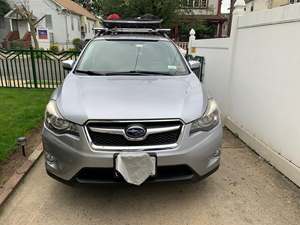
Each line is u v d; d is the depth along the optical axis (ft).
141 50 12.98
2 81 28.48
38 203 9.64
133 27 16.22
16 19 98.99
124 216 9.02
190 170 8.77
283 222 8.79
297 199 9.92
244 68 15.07
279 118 11.88
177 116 8.52
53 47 78.02
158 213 9.16
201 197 9.99
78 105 8.90
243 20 15.11
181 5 72.64
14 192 10.23
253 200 9.85
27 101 22.36
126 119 8.32
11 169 11.60
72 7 110.73
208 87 21.08
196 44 25.03
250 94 14.40
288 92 11.24
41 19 88.79
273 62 12.31
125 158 8.12
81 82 10.59
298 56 10.63
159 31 15.10
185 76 11.58
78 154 8.41
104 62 12.29
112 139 8.38
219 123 9.57
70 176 8.75
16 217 8.95
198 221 8.80
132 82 10.55
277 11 11.91
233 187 10.61
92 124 8.39
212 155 9.21
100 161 8.27
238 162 12.60
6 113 18.84
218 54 18.78
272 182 10.98
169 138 8.50
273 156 12.17
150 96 9.36
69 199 9.86
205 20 84.69
